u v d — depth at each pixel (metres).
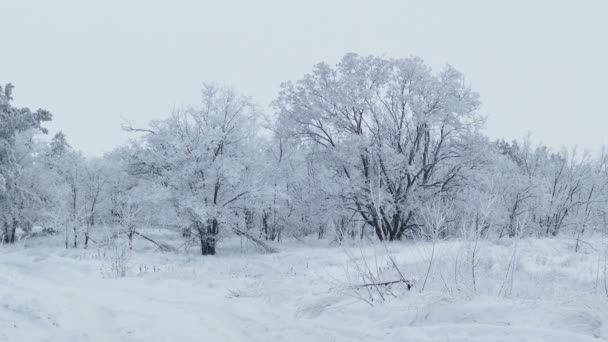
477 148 26.02
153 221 26.89
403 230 26.20
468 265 7.48
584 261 11.97
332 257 18.39
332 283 8.20
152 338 5.65
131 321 6.45
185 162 26.78
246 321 6.73
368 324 5.94
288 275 11.72
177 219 25.69
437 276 7.56
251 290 9.06
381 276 8.41
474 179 25.70
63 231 28.11
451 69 26.83
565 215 33.81
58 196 28.09
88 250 23.83
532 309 5.23
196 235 26.61
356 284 7.64
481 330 4.84
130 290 10.14
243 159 27.78
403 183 27.70
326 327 6.08
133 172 28.86
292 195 32.53
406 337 5.07
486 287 6.94
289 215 33.38
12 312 5.92
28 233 31.56
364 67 28.19
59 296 7.79
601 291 7.10
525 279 8.66
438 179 30.47
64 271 14.52
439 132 27.38
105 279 12.57
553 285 7.68
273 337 5.87
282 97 29.17
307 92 29.14
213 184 27.00
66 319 6.17
